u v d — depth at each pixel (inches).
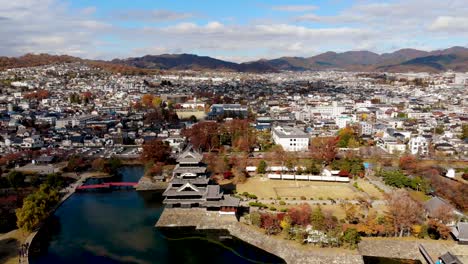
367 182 6555.1
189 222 4933.6
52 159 7859.3
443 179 6378.0
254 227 4633.4
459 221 4466.0
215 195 4995.1
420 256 3998.5
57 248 4338.1
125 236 4662.9
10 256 3946.9
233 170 7022.6
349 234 4072.3
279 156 7682.1
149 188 6481.3
